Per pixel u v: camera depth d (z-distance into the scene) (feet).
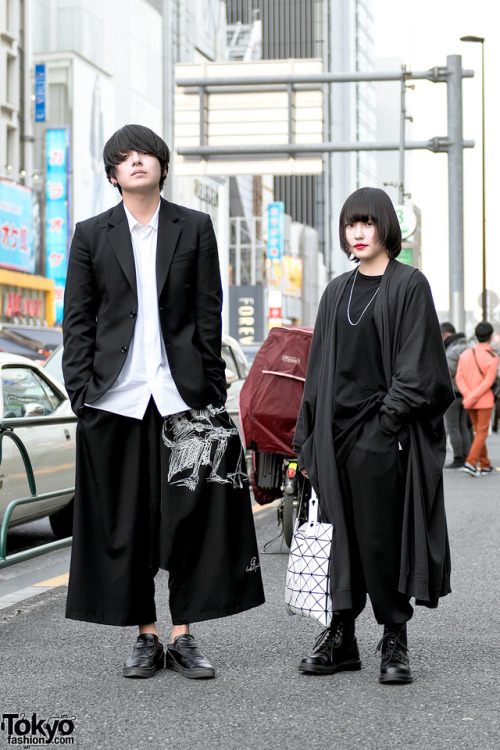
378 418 14.23
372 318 14.43
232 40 396.57
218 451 14.74
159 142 14.73
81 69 196.44
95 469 14.62
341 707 13.37
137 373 14.58
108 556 14.62
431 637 17.30
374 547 14.23
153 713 13.16
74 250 14.75
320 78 62.28
